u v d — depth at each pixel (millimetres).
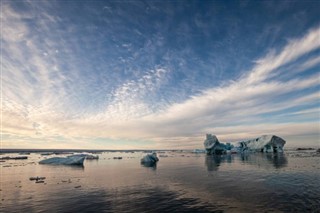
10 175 30422
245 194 16938
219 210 13289
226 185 20625
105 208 14070
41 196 17531
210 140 79812
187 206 14195
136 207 14172
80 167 41406
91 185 22062
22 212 13578
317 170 29422
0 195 18000
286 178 23547
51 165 45906
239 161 46781
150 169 36406
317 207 13391
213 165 40281
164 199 16000
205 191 18281
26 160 63625
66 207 14445
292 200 14961
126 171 33875
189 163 46719
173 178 25781
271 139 78125
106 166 43062
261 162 42781
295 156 58719
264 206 13836
